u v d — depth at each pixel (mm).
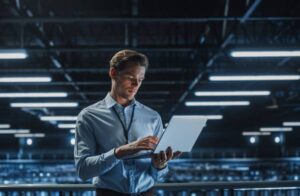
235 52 8367
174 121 2135
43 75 11078
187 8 10742
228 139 33812
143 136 2393
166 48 11250
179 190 3648
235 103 18703
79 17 8883
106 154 2223
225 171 29641
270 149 33562
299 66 15383
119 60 2281
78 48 11188
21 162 30828
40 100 20000
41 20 8836
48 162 30781
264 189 3850
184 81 16641
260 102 25172
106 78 19078
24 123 32000
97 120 2375
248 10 8375
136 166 2395
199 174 29344
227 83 19047
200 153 32875
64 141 33406
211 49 10852
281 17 9305
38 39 10953
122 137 2355
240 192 3787
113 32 13461
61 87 19516
